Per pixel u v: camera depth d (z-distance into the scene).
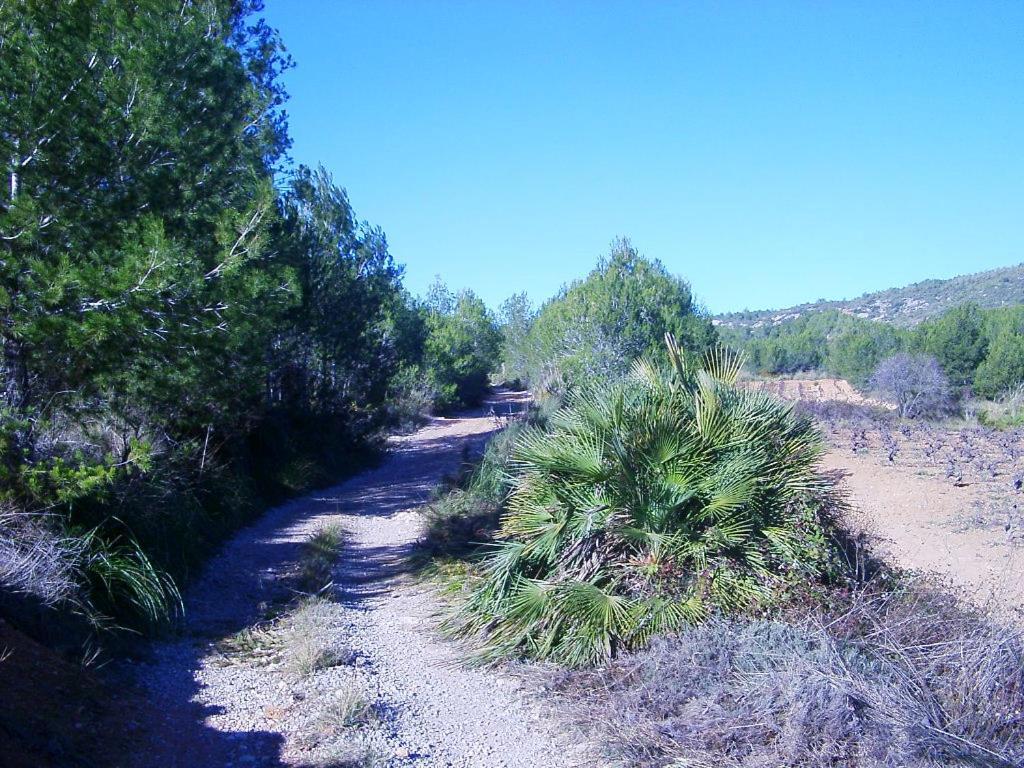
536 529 7.25
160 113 8.30
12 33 7.27
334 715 5.49
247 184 10.56
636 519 6.82
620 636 6.39
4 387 7.82
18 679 5.09
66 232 7.60
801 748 4.60
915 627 5.89
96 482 7.13
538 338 27.80
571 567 7.00
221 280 8.16
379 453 27.53
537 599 6.77
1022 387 31.16
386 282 24.80
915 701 4.93
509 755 5.13
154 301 7.38
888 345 35.28
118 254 7.55
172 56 8.74
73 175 7.62
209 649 7.20
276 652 7.17
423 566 10.66
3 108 7.07
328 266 20.95
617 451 6.87
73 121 7.49
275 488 17.77
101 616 6.61
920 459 19.50
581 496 7.03
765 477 6.84
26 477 7.01
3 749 4.11
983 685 5.10
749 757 4.70
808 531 6.77
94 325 7.05
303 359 20.78
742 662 5.48
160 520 9.32
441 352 48.44
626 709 5.35
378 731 5.38
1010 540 11.62
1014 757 4.62
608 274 24.02
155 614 7.29
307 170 21.89
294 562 11.27
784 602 6.32
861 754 4.54
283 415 19.81
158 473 10.00
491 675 6.64
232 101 10.18
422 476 22.81
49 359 7.80
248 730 5.33
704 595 6.43
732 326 84.31
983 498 14.80
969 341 33.56
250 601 9.07
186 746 5.02
